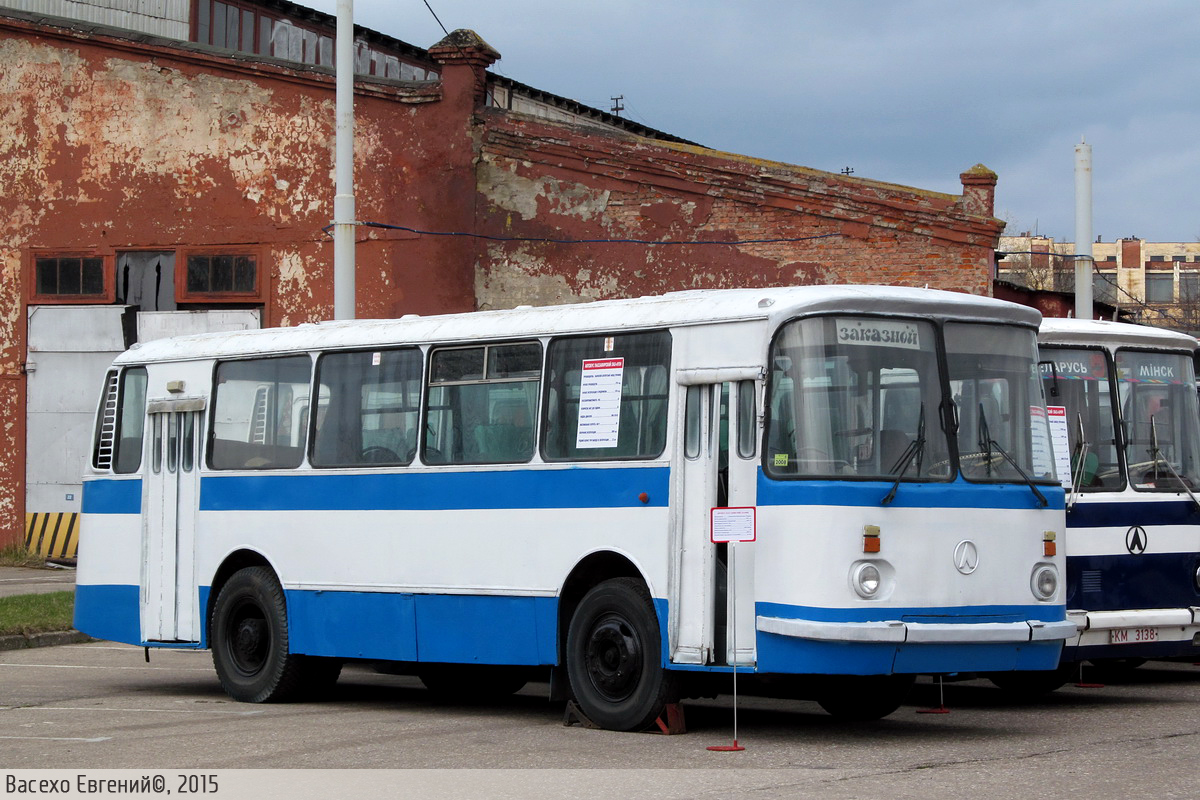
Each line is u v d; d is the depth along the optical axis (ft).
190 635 47.88
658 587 35.40
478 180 83.41
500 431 39.99
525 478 38.91
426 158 83.97
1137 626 42.45
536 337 39.40
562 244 81.92
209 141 87.97
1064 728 36.47
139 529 49.62
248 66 86.79
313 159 86.17
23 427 91.61
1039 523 35.50
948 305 35.50
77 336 90.38
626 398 37.04
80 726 39.22
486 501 39.83
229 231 87.40
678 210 79.92
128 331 89.45
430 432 41.73
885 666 32.53
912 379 34.58
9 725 39.47
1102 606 42.37
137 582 49.55
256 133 87.10
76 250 90.12
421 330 42.60
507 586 39.06
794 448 33.35
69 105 90.12
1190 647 43.62
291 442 45.60
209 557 47.42
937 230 75.15
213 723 39.88
